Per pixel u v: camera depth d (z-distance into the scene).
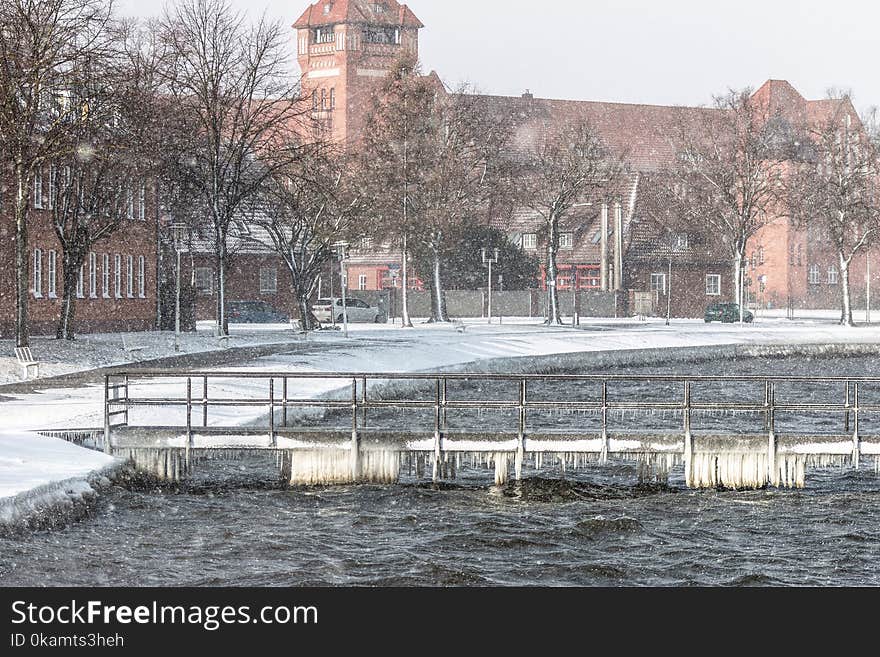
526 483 43.09
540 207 189.50
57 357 74.44
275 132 99.12
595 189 180.00
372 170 134.25
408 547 35.06
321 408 56.22
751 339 120.25
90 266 101.12
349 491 41.19
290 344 96.12
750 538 36.97
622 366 100.38
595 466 47.66
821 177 159.00
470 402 41.75
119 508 37.00
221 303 95.25
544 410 64.06
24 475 35.44
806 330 137.50
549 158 154.00
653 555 35.09
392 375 41.66
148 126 88.75
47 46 71.56
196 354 83.69
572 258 189.75
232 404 41.34
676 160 182.12
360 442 41.75
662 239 191.25
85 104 76.81
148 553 33.09
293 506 39.34
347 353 85.06
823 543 36.50
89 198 85.75
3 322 86.06
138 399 41.75
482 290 177.62
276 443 41.59
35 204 92.69
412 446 41.81
